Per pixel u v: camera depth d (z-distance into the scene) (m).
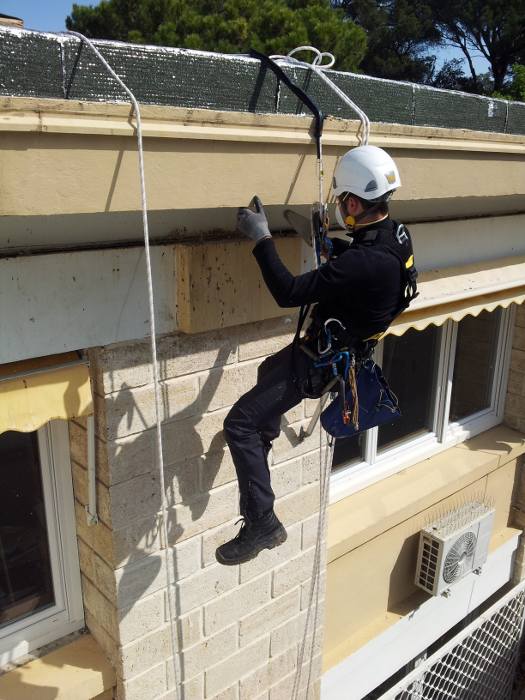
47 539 2.93
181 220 2.55
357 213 2.31
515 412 5.55
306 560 3.59
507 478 5.54
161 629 2.99
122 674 2.90
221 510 3.06
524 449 5.39
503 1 26.78
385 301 2.29
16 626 2.92
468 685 5.82
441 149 2.79
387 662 4.66
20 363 2.32
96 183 1.80
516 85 21.31
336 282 2.17
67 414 2.38
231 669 3.38
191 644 3.14
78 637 3.06
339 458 4.46
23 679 2.79
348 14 30.19
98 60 1.85
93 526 2.81
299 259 2.95
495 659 6.07
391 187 2.28
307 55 17.34
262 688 3.60
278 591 3.49
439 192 2.89
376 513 4.25
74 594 3.04
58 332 2.33
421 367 4.85
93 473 2.65
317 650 3.87
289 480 3.34
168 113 1.90
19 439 2.75
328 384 2.42
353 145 2.45
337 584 4.20
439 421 5.09
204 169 2.03
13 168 1.64
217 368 2.85
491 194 3.19
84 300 2.37
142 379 2.61
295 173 2.31
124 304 2.48
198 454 2.89
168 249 2.55
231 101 2.20
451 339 4.93
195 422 2.84
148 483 2.75
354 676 4.41
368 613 4.55
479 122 3.32
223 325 2.71
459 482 4.82
